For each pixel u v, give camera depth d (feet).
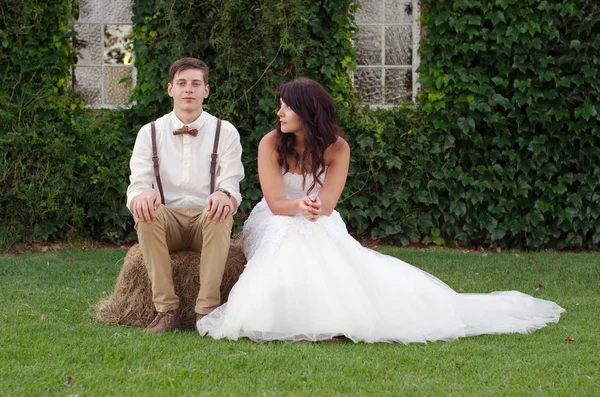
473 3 20.98
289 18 20.77
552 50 21.33
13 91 20.65
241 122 21.45
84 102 21.48
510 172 21.53
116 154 21.18
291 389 8.63
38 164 20.48
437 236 21.85
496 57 21.25
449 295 12.07
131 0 21.09
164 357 9.77
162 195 12.51
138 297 12.27
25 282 15.85
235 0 20.31
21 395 8.16
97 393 8.34
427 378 9.15
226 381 8.83
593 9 20.86
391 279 11.68
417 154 21.61
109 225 21.24
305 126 12.09
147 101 21.20
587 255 21.04
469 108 21.35
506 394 8.53
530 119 21.20
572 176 21.54
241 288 11.25
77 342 10.44
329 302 10.99
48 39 20.90
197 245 12.61
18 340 10.44
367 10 22.75
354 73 22.80
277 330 10.91
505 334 11.76
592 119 21.26
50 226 20.74
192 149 12.46
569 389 8.74
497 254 20.88
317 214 11.60
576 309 13.96
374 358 9.95
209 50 21.29
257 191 21.36
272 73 21.22
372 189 21.91
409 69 22.77
